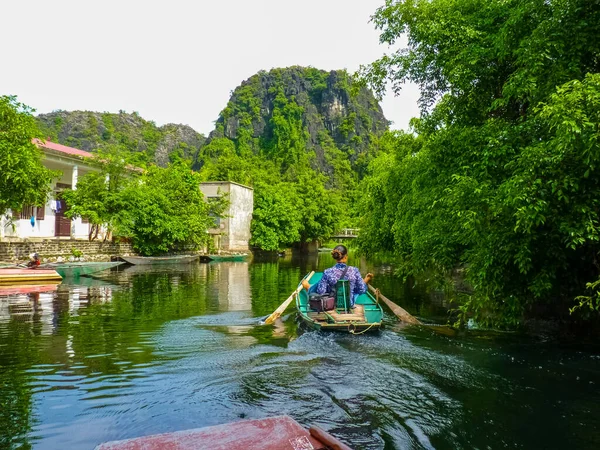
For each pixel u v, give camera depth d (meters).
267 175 60.12
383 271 21.06
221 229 35.16
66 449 2.94
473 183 5.93
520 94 5.87
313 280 9.88
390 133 13.81
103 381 4.33
